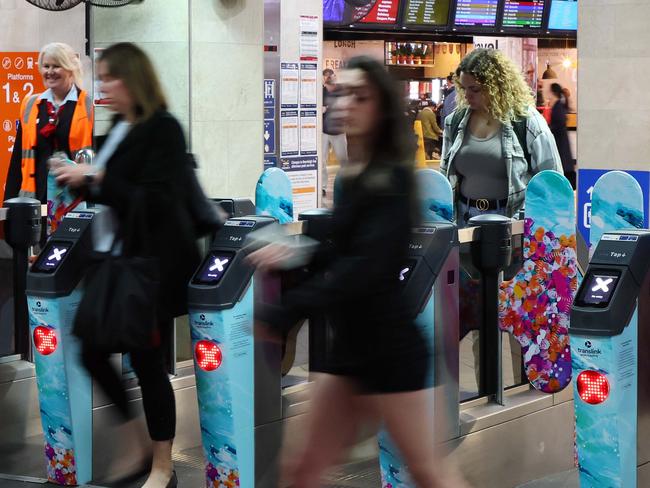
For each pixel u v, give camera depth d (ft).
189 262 15.75
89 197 15.46
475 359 18.79
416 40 41.34
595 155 25.77
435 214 17.81
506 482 18.99
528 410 19.35
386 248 11.92
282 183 18.52
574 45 48.49
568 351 19.61
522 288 19.03
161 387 16.74
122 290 15.19
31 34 34.27
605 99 25.52
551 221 19.06
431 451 12.50
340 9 37.70
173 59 24.49
